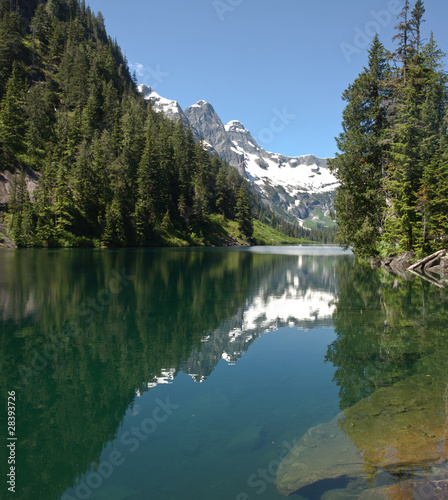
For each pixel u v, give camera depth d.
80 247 73.56
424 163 35.97
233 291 22.89
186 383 8.31
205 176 130.25
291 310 16.94
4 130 84.38
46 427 6.30
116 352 10.62
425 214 35.41
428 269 35.72
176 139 128.62
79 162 80.31
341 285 25.88
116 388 8.01
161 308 17.31
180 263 43.22
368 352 10.43
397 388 7.69
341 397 7.30
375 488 4.30
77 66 131.50
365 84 41.78
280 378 8.56
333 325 13.91
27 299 18.56
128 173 94.19
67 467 5.08
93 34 189.88
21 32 138.75
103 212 82.12
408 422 6.05
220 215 135.88
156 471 4.93
